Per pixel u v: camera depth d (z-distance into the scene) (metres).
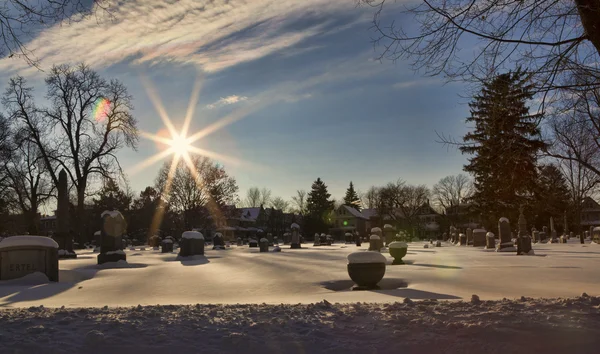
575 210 56.91
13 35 9.63
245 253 41.97
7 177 57.00
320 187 126.56
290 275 19.58
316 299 12.12
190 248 34.66
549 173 44.03
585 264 21.88
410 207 109.06
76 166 48.56
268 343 6.80
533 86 9.37
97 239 52.19
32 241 18.78
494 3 8.90
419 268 20.77
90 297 13.89
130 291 15.26
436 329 7.28
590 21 8.29
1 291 15.46
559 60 8.96
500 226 37.41
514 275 17.27
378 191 122.38
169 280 18.47
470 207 62.03
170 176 76.06
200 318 8.19
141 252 49.25
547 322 7.48
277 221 124.31
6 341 6.90
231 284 16.81
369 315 8.25
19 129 47.28
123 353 6.57
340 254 36.62
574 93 9.72
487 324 7.30
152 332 7.29
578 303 8.88
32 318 8.24
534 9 9.06
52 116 47.19
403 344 6.77
